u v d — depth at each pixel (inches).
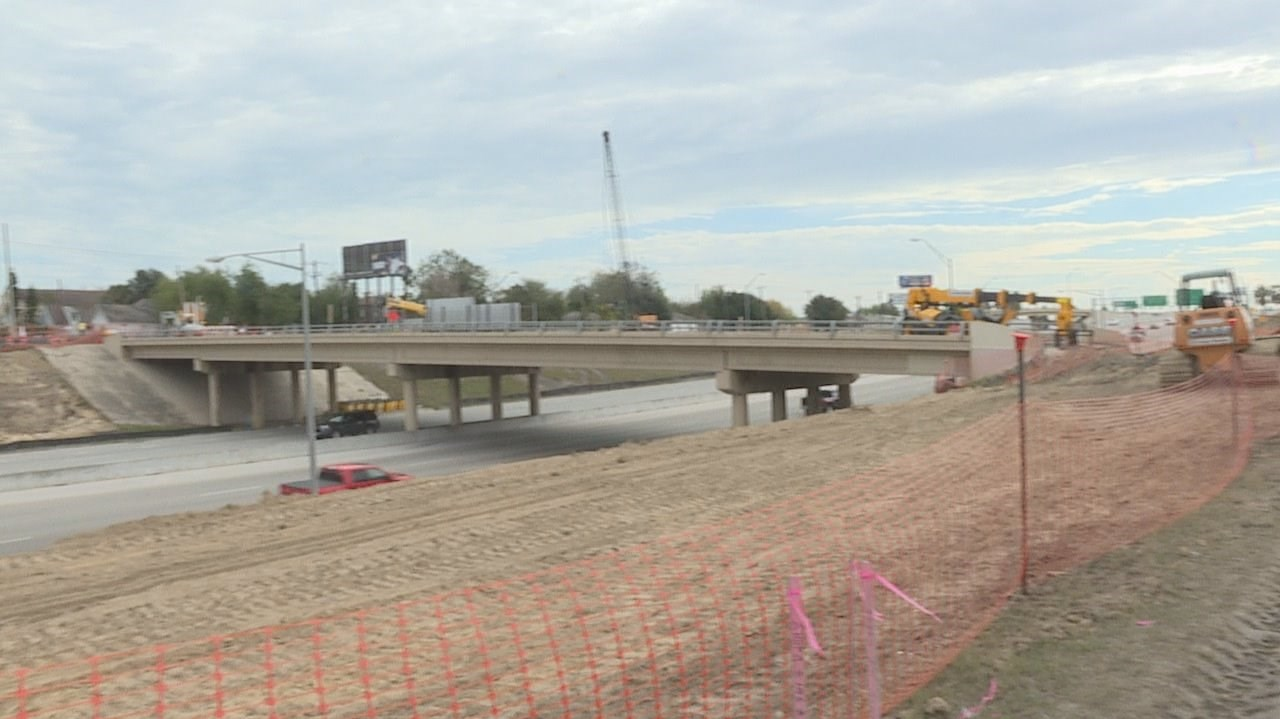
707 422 2303.2
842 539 447.5
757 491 665.6
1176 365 1067.9
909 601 281.9
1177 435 703.1
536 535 553.9
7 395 2645.2
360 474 1034.1
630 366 1941.4
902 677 265.1
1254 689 251.8
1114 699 246.4
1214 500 488.7
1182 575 358.0
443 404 3275.1
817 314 5088.6
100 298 6446.9
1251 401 876.0
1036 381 1403.8
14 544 940.6
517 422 2290.8
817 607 340.5
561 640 332.8
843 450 848.3
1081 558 387.5
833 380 2108.8
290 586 459.8
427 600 404.8
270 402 3186.5
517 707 269.9
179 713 292.2
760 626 324.8
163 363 3112.7
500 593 414.0
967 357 1476.4
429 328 2428.6
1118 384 1241.4
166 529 632.4
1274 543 398.3
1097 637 293.3
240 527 626.2
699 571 417.4
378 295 5157.5
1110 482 541.0
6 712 300.8
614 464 862.5
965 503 506.3
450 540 548.1
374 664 324.2
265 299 4852.4
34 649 378.6
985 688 255.9
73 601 454.0
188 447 2175.2
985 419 920.3
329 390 3100.4
